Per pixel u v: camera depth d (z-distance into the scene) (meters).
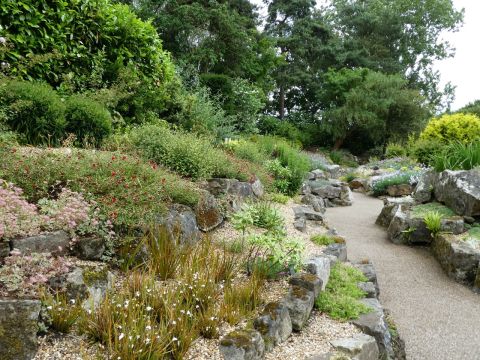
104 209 3.40
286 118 28.81
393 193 12.98
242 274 3.89
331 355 2.94
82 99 5.63
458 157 7.94
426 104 24.48
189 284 3.11
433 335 4.17
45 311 2.32
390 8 32.84
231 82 14.60
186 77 13.53
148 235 3.57
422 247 7.08
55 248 2.91
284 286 3.79
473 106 27.95
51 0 5.76
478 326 4.38
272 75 27.72
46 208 3.11
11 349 2.04
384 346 3.47
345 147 26.05
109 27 6.63
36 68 5.60
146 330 2.40
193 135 7.36
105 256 3.18
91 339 2.37
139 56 7.34
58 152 4.15
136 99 7.29
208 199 5.14
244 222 4.29
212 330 2.77
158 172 4.55
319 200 10.53
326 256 4.90
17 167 3.47
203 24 15.68
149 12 15.49
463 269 5.60
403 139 23.45
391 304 4.87
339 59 27.55
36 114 4.88
